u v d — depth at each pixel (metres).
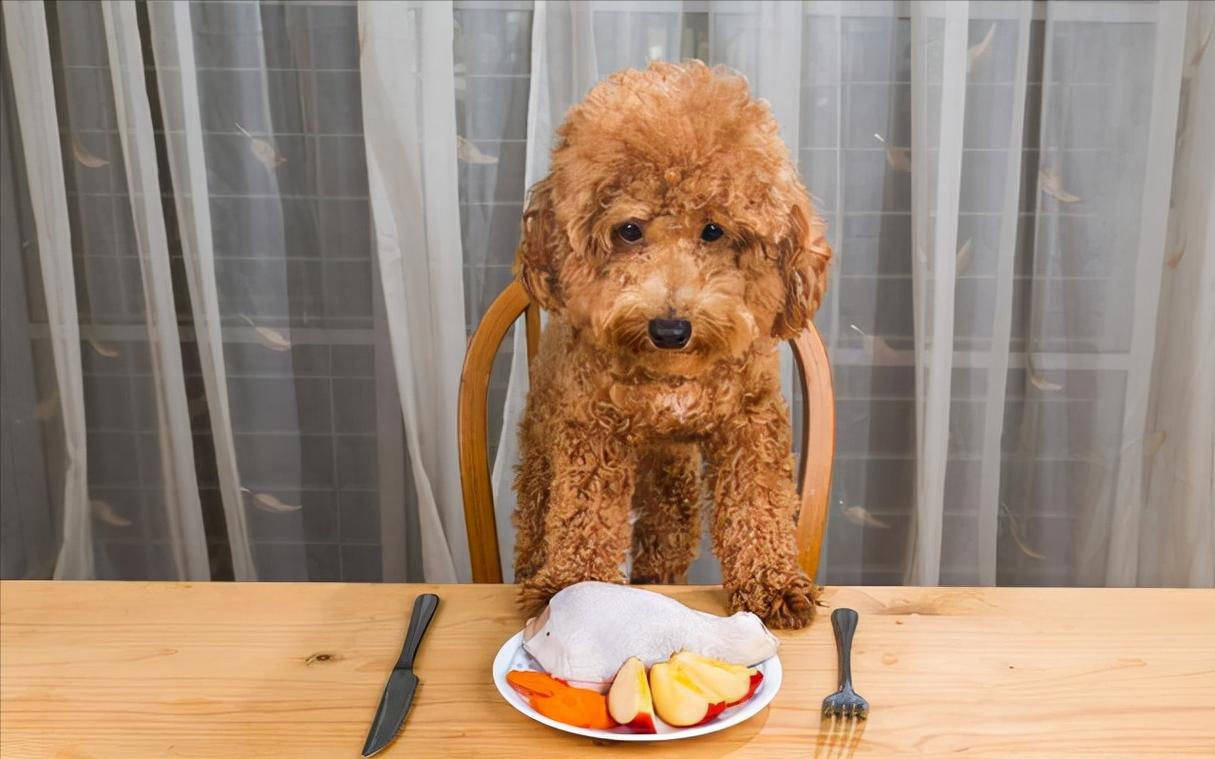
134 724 0.69
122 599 0.86
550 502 0.90
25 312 1.61
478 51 1.49
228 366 1.61
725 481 0.88
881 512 1.62
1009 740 0.68
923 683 0.74
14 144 1.56
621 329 0.81
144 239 1.51
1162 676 0.75
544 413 0.95
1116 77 1.45
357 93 1.52
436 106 1.44
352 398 1.63
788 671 0.76
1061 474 1.59
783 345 1.45
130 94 1.46
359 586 0.89
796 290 0.84
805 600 0.84
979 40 1.45
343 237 1.57
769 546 0.86
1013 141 1.46
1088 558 1.58
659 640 0.71
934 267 1.44
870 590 0.89
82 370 1.61
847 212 1.53
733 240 0.82
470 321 1.58
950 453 1.56
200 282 1.52
